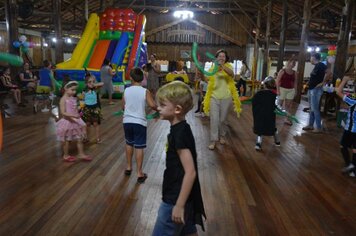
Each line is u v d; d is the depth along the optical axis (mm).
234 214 2934
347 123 4000
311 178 3939
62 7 14961
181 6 18828
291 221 2842
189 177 1467
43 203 3027
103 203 3062
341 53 8820
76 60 11148
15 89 8664
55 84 8148
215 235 2562
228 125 7254
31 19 17250
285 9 13094
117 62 11062
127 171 3838
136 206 3018
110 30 11727
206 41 19281
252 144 5527
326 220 2887
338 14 12016
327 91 8234
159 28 19094
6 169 3906
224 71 4844
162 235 1644
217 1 17281
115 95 11078
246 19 19062
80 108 5434
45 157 4414
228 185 3629
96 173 3861
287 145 5500
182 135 1518
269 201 3238
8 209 2893
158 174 3885
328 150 5250
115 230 2588
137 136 3545
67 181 3584
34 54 19422
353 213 3043
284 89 7105
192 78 18703
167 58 19438
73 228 2602
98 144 5191
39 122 6730
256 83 13500
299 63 11039
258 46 17906
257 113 5016
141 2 18672
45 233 2518
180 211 1471
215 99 4996
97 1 16875
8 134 5641
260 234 2602
